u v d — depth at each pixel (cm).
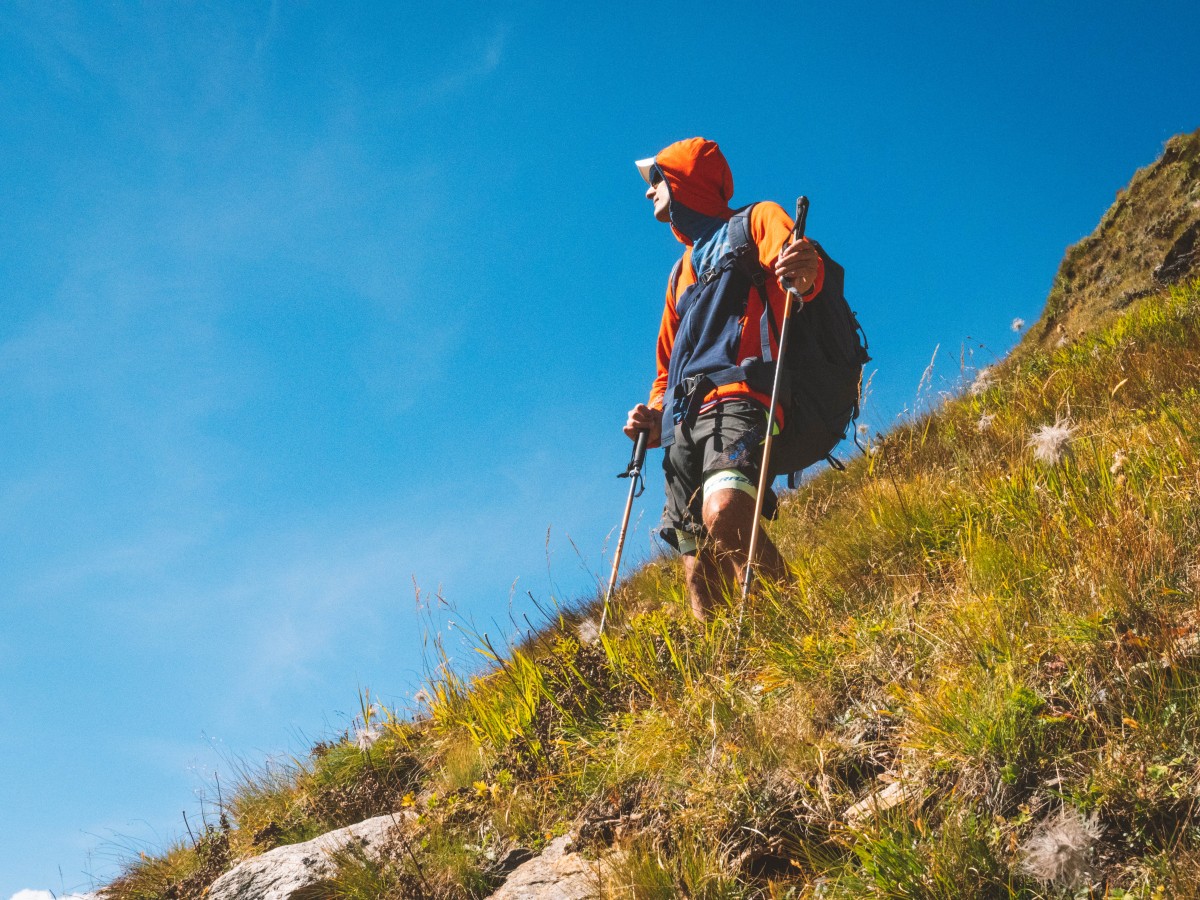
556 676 379
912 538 382
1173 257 1630
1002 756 218
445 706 468
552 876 271
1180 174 2081
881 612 320
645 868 238
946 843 199
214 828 480
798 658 296
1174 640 227
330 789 446
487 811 323
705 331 370
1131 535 278
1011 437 518
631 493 409
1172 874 174
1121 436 402
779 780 252
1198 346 573
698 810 254
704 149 416
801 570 395
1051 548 301
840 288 365
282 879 332
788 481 389
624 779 291
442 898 290
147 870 475
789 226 364
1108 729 212
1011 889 185
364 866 318
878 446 708
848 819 228
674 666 346
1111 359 657
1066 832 187
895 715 253
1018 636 255
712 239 393
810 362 361
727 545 344
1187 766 195
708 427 355
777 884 226
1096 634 241
